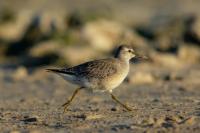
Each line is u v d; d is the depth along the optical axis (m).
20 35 25.69
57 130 9.38
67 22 25.73
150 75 17.16
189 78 16.95
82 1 44.16
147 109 11.37
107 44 23.95
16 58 23.08
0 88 16.81
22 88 16.67
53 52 21.97
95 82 11.10
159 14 32.78
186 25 25.03
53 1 44.69
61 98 14.31
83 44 23.75
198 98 13.12
